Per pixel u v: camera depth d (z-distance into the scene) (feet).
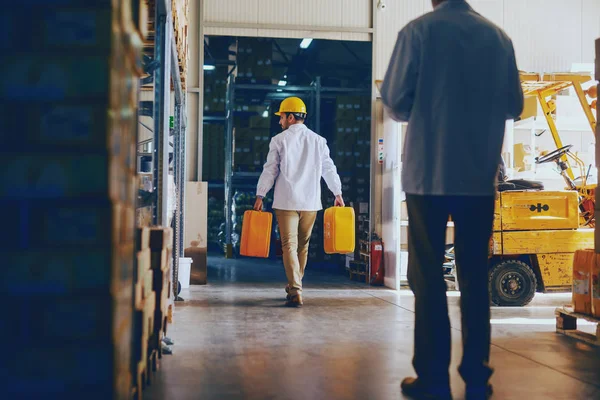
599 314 13.82
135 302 7.47
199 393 9.46
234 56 42.60
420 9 30.14
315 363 11.68
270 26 29.37
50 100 5.57
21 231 5.54
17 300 5.52
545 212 21.71
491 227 9.00
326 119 43.86
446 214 8.93
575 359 12.25
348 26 29.84
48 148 5.57
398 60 9.09
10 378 5.50
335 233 20.92
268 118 40.98
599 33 31.07
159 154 13.14
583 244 21.77
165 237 10.16
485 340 8.84
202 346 13.19
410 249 9.25
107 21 5.62
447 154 8.79
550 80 24.72
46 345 5.53
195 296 21.85
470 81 8.87
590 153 27.96
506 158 27.48
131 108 6.76
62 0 5.61
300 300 19.76
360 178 38.32
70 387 5.53
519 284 21.15
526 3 30.73
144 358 8.33
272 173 20.33
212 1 29.04
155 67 13.03
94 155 5.57
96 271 5.57
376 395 9.43
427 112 8.91
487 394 8.92
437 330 8.94
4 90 5.56
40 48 5.59
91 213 5.59
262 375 10.68
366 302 21.02
